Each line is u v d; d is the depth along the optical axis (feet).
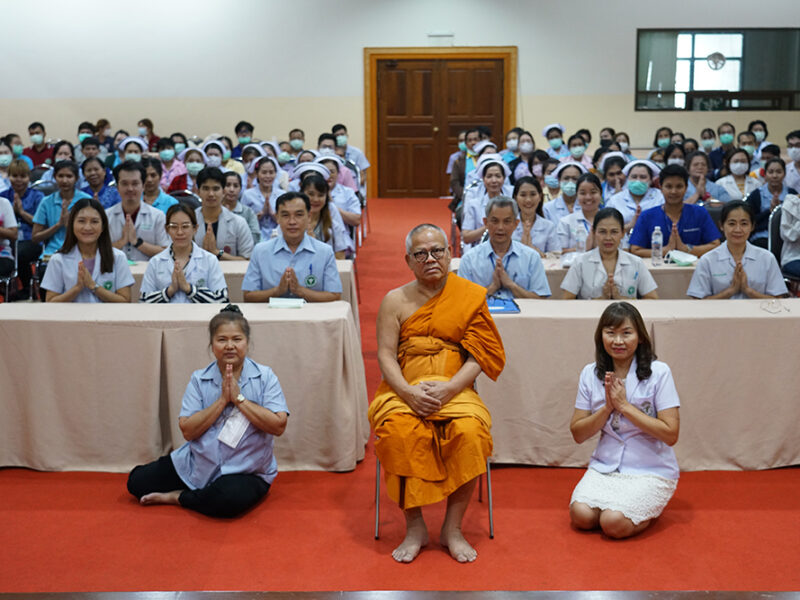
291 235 13.88
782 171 21.76
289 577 8.91
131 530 10.05
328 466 11.86
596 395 10.30
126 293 13.92
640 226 17.38
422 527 9.54
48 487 11.38
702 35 42.16
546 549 9.52
